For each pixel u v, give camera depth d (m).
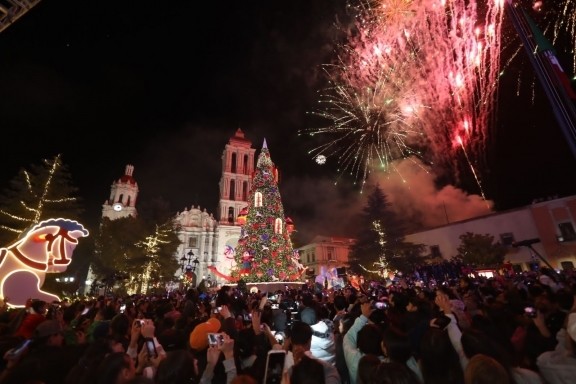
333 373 2.97
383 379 2.26
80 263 52.28
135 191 76.75
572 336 2.92
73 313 7.58
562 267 32.75
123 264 40.50
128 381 2.20
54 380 3.14
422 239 44.12
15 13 9.41
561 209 34.16
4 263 12.72
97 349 3.23
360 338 3.72
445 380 2.73
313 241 65.12
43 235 13.62
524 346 3.99
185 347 4.30
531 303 6.15
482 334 3.13
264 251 26.11
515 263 35.31
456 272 22.81
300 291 17.23
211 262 69.81
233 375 3.29
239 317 6.40
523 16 7.88
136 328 3.97
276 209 28.45
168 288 48.97
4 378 2.89
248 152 81.44
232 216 75.00
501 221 37.81
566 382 2.88
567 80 7.22
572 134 7.04
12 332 5.73
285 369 3.12
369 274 39.75
